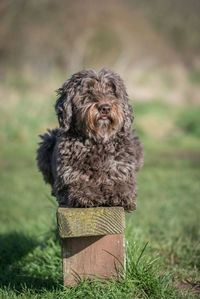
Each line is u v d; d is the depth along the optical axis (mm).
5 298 3217
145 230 5086
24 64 27766
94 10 29016
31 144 14703
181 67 31531
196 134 16469
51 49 27797
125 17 30297
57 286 3480
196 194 7484
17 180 9445
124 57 29391
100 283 3158
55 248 4309
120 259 3186
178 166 10914
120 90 3838
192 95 24938
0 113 16047
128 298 3035
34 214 6523
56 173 3811
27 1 27156
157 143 15336
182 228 5273
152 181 8781
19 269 4207
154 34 32312
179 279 3842
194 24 36062
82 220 2926
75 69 26922
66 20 27969
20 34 27156
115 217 2939
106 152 3506
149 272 3379
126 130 3807
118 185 3369
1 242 4949
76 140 3578
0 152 13688
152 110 19422
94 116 3531
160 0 34750
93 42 28781
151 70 30266
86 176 3404
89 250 3174
